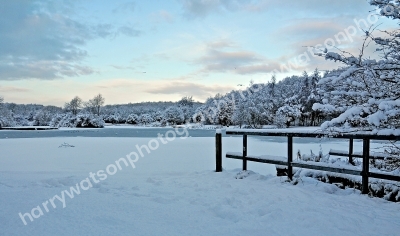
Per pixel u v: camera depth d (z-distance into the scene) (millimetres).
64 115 74625
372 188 3932
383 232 2697
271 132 5008
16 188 4621
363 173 3896
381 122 3598
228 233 2684
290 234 2650
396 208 3424
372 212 3271
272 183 4742
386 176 3654
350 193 4141
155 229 2787
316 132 4207
